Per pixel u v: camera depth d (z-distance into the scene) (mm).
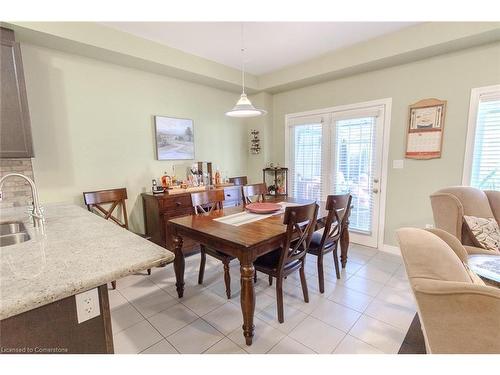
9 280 876
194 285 2553
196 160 3893
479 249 2012
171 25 2537
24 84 2137
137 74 3164
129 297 2338
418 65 2943
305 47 3113
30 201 2461
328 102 3777
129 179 3180
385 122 3256
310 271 2830
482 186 2695
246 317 1701
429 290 888
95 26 2461
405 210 3209
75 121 2713
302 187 4281
